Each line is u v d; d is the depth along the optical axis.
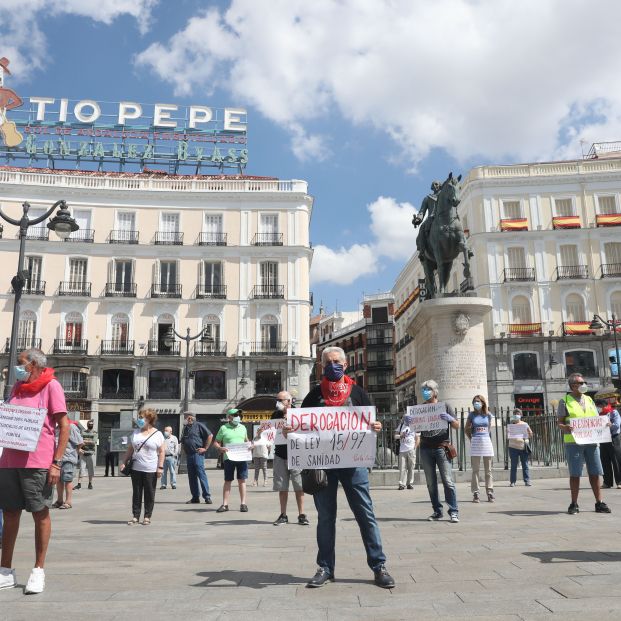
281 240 44.62
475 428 10.45
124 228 44.09
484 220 45.75
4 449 4.70
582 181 45.72
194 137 48.94
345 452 4.77
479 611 3.73
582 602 3.84
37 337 41.75
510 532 6.93
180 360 42.41
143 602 4.14
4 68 46.00
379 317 71.50
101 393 41.81
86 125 47.78
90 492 16.55
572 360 43.16
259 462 18.47
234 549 6.49
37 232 42.75
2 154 46.50
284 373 42.88
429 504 10.25
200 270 43.91
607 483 12.43
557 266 44.69
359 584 4.60
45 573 5.23
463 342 13.28
